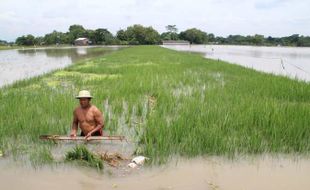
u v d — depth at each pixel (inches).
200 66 973.8
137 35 5644.7
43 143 282.7
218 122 321.7
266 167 245.6
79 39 5265.8
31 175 227.8
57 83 631.2
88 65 1061.8
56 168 238.2
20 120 319.3
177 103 434.0
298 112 340.8
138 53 1898.4
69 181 219.8
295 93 491.8
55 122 329.4
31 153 261.4
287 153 270.5
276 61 1565.0
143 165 244.2
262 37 6501.0
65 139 280.1
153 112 380.2
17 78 866.1
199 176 229.6
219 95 467.5
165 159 252.5
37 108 381.7
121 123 352.2
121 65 1047.0
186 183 219.3
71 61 1581.0
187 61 1199.6
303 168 245.1
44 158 248.7
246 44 6688.0
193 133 285.4
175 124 302.8
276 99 451.8
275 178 228.7
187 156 260.5
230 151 268.1
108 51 2723.9
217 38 7765.8
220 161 253.9
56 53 2527.1
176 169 239.5
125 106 428.1
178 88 581.0
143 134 293.7
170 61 1219.9
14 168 238.1
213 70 859.4
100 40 5556.1
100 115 289.3
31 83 626.5
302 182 223.8
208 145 270.8
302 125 304.8
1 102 412.2
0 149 268.7
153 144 282.8
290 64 1374.3
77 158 249.4
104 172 233.1
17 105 385.1
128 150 273.7
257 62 1476.4
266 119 320.5
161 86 569.0
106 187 212.2
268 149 274.8
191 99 445.4
